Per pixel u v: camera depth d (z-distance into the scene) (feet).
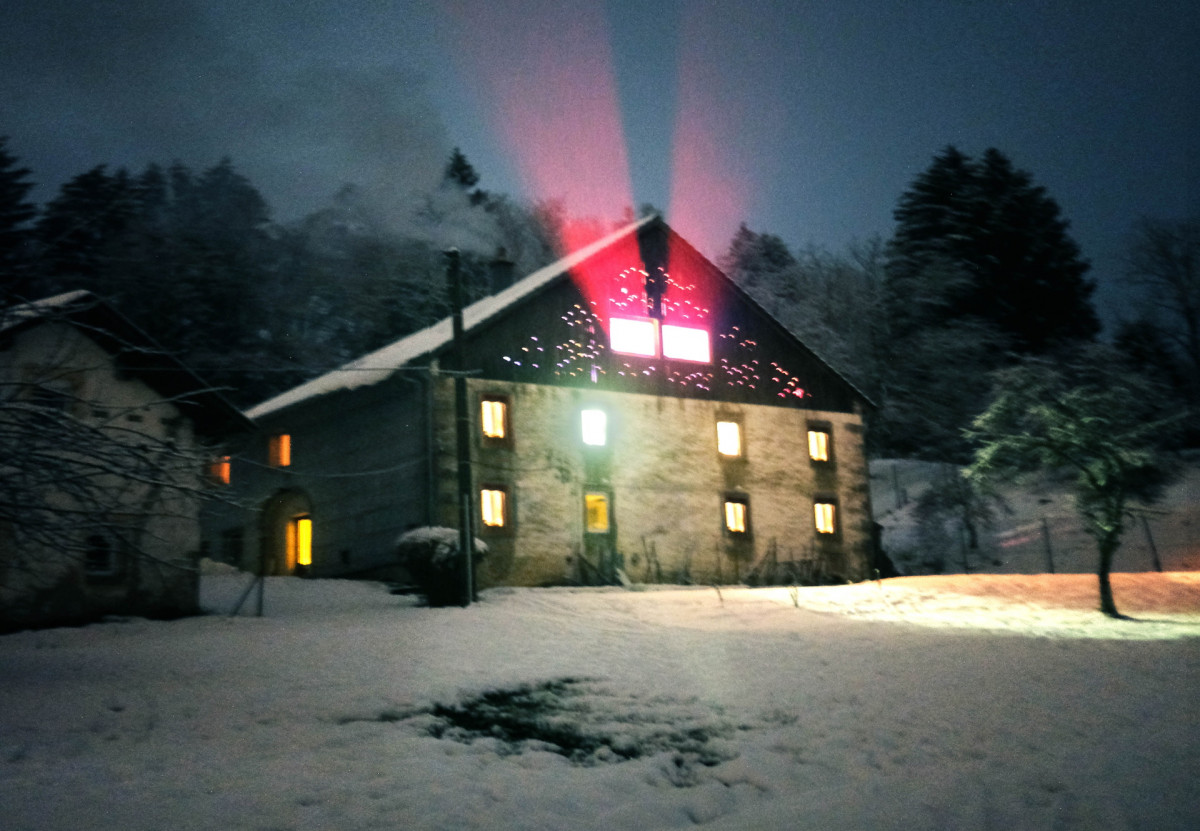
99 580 55.42
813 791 27.99
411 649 44.50
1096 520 62.69
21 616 52.13
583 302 87.97
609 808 26.11
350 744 29.81
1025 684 39.96
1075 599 67.51
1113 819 25.41
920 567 122.11
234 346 134.31
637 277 91.56
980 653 46.29
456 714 34.58
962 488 127.54
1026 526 125.90
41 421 33.42
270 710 33.14
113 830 21.99
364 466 83.56
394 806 24.64
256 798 24.47
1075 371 141.69
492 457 79.25
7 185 75.56
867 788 27.81
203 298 130.82
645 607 62.08
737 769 29.68
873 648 47.55
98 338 56.75
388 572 78.23
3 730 29.71
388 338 155.33
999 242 171.22
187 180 148.25
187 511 59.67
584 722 34.27
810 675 41.57
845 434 100.68
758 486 92.89
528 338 84.12
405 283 159.22
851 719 35.01
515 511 79.15
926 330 155.53
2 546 51.49
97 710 32.45
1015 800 26.84
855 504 98.99
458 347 64.34
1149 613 61.77
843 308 160.25
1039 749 31.91
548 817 24.85
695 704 36.88
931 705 36.83
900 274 164.55
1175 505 118.93
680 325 92.94
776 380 97.60
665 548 85.76
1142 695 38.04
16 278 33.30
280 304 143.64
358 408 85.56
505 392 81.35
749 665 43.52
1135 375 137.59
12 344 52.47
